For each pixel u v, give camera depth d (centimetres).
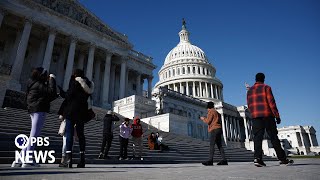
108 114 1186
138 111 3481
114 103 3856
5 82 2005
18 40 3472
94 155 1153
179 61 10338
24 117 1538
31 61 3838
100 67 4731
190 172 463
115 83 4941
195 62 10200
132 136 1291
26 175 378
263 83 761
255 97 743
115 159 1150
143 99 3628
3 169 505
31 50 3894
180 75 9725
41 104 628
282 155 747
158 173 441
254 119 739
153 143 1593
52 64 4066
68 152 638
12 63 3309
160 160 1318
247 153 2623
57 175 387
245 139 8131
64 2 3762
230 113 8131
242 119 8631
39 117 624
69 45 4125
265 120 721
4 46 3597
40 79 655
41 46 3738
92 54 3997
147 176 379
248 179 321
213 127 963
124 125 1231
